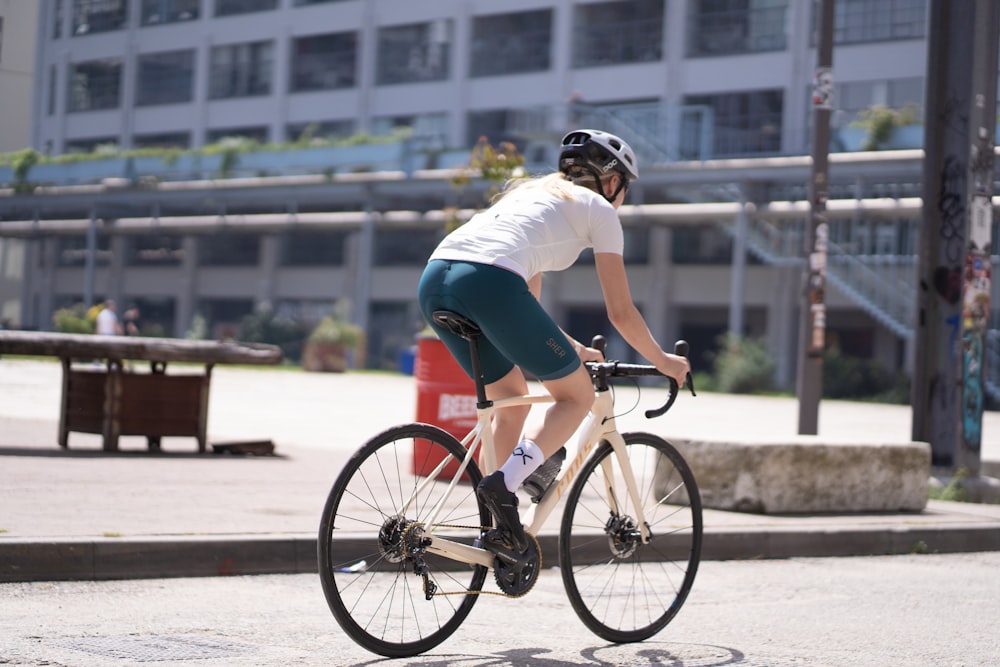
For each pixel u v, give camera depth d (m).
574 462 6.68
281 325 70.50
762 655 6.71
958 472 14.43
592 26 65.56
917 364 14.77
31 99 19.11
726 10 61.56
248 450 15.41
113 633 6.54
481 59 69.00
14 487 10.96
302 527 9.29
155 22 73.88
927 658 6.75
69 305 81.88
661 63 63.09
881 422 31.45
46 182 60.56
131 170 62.56
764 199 52.53
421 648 6.32
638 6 64.38
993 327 49.03
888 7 57.31
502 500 6.12
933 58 14.69
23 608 7.05
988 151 14.66
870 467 12.50
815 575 9.80
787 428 26.81
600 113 55.75
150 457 14.37
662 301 63.09
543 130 55.94
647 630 7.04
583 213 6.29
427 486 6.29
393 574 7.42
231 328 75.56
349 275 72.69
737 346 52.44
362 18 72.25
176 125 75.81
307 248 74.69
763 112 60.62
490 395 6.52
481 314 6.02
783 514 11.97
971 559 11.15
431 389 13.41
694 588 8.93
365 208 62.09
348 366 60.22
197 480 12.20
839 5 58.50
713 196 55.16
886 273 52.00
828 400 49.38
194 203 65.62
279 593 7.93
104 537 8.18
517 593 6.35
